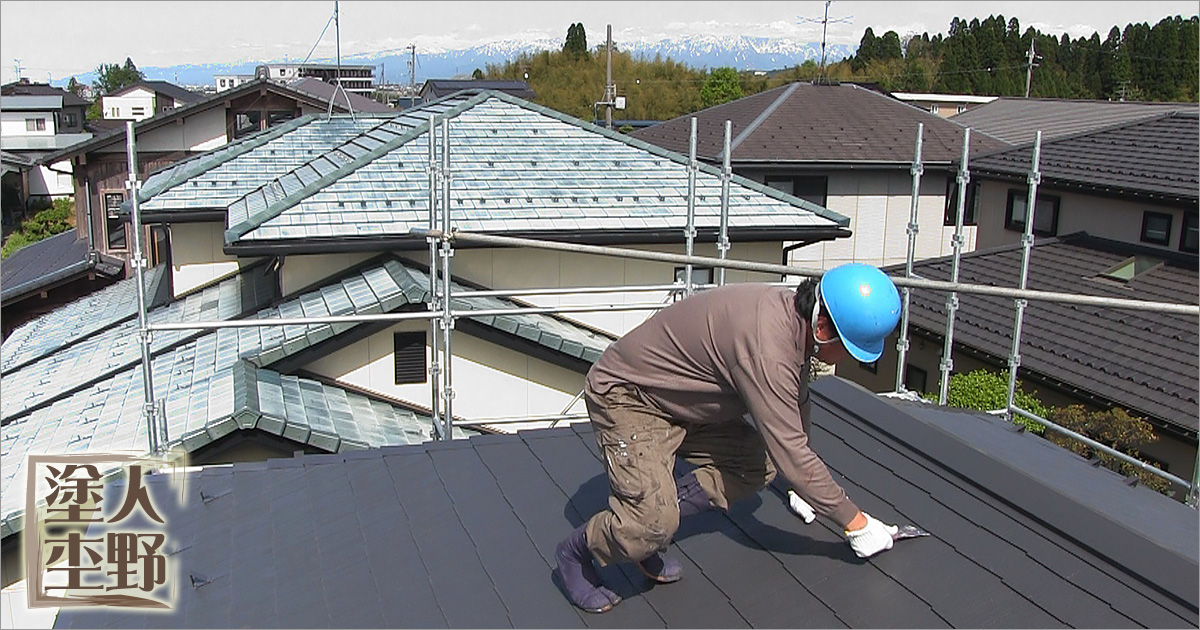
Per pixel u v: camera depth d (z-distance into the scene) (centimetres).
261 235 798
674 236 897
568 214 897
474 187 939
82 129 5394
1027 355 1185
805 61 6100
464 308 824
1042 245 1516
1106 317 1235
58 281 1666
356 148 1173
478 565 342
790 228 934
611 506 297
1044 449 475
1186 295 1255
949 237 2047
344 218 845
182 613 339
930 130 2114
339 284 875
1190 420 977
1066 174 1519
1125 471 970
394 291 786
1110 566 282
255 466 466
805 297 276
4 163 3534
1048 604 268
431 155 648
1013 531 308
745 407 293
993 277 1430
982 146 2042
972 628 262
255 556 376
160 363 851
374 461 454
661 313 303
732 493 317
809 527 336
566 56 6109
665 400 298
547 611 306
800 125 2095
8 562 611
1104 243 1477
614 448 299
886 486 352
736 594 299
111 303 1318
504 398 859
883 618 273
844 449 390
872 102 2248
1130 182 1405
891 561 301
